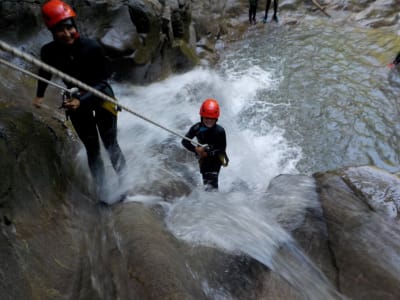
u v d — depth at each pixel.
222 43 10.38
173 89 7.11
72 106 2.77
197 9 10.11
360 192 4.02
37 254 2.46
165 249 2.73
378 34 10.64
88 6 6.13
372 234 3.47
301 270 3.20
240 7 12.09
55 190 3.13
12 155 2.71
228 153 6.11
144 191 3.86
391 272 3.11
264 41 10.55
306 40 10.50
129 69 6.52
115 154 3.82
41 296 2.27
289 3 12.45
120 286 2.46
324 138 6.70
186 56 7.99
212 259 2.94
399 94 7.83
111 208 3.52
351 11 12.02
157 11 7.08
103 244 2.95
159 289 2.33
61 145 3.67
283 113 7.35
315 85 8.24
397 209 3.75
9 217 2.43
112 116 3.35
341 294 3.06
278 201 4.17
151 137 5.45
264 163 6.08
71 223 3.01
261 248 3.27
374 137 6.70
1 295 2.02
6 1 5.30
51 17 2.58
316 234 3.60
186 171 4.90
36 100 3.12
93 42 2.84
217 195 4.27
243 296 2.70
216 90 7.74
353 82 8.31
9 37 5.38
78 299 2.46
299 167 6.05
